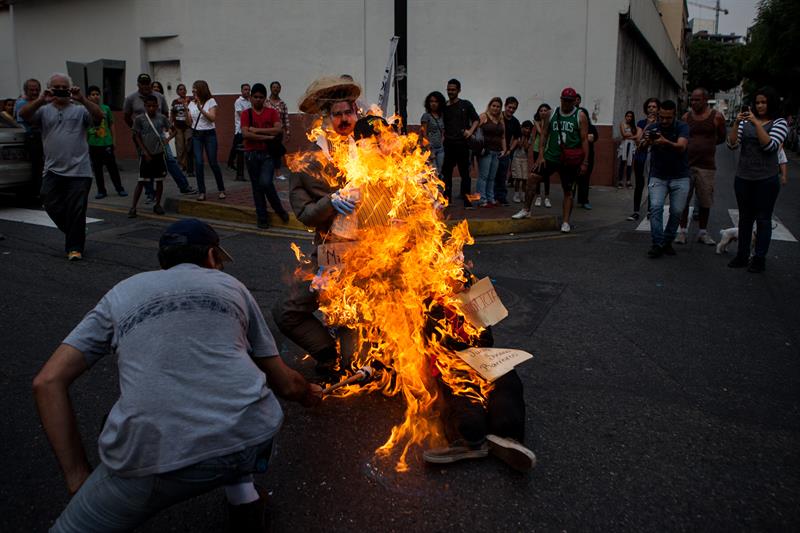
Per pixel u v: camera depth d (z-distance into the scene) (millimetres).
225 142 15492
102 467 2139
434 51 13258
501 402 3152
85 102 6488
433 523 2707
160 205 9305
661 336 4840
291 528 2672
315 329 3814
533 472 3072
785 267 6863
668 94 30062
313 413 3600
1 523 2699
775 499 2887
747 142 6480
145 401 2061
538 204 10766
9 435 3371
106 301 2248
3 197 10336
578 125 8305
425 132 9898
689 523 2721
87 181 6648
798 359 4434
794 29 27031
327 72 14156
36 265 6516
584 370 4230
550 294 5863
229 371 2184
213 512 2775
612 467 3121
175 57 15750
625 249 7691
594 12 12398
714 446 3320
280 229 8430
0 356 4328
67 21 17234
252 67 14820
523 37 12820
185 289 2260
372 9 13555
